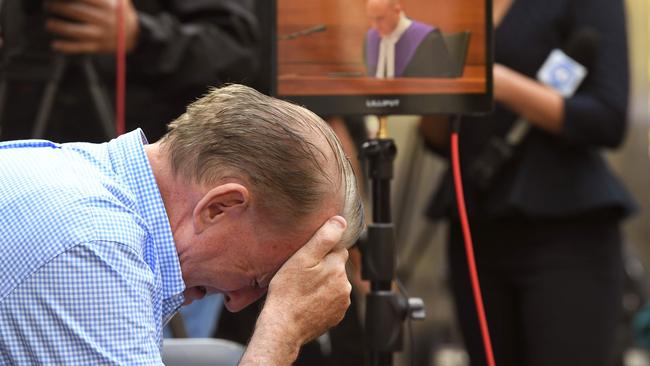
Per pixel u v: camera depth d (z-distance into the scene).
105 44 4.93
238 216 2.97
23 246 2.73
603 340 5.75
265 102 3.03
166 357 3.72
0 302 2.70
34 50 4.85
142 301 2.79
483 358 6.03
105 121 4.84
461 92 3.80
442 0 3.79
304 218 3.00
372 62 3.76
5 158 2.99
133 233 2.83
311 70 3.74
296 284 3.08
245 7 5.58
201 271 3.04
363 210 3.19
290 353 3.09
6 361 2.72
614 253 5.88
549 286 5.74
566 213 5.70
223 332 5.92
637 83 10.34
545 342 5.73
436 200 6.16
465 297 6.05
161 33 5.19
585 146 5.83
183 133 3.01
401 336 3.81
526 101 5.64
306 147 2.96
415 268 9.90
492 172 5.70
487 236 5.89
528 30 5.82
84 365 2.71
